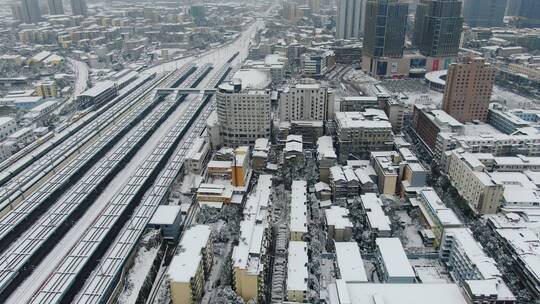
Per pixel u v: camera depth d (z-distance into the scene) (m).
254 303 181.12
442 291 172.25
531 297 188.75
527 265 194.50
